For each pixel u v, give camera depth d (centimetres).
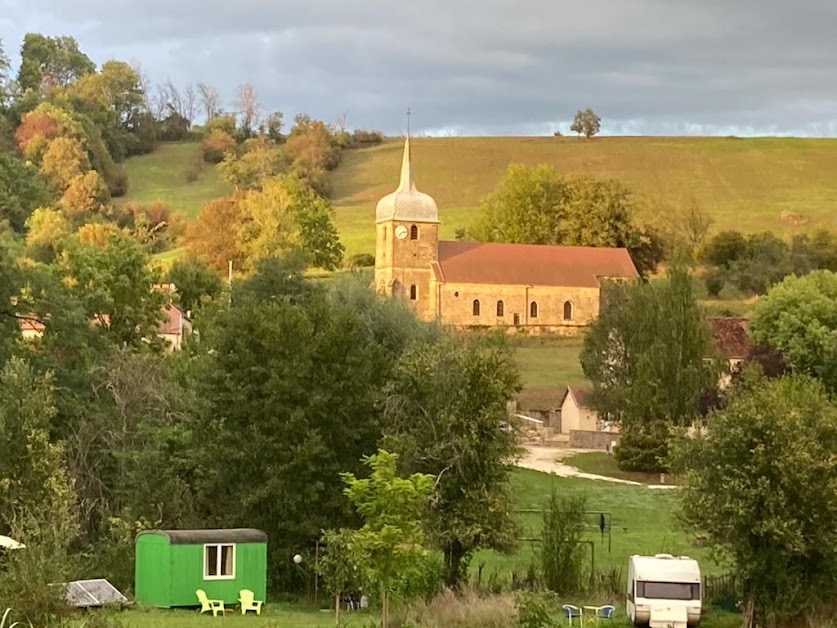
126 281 8944
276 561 5675
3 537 4603
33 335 8250
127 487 6138
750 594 4866
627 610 4944
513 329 15975
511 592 4906
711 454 4991
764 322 12219
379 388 5997
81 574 5178
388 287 16062
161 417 6594
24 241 17525
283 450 5838
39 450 5356
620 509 7950
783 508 4806
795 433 4900
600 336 11112
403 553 4128
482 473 5584
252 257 17712
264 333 6116
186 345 8194
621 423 10188
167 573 4947
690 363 9888
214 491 6019
